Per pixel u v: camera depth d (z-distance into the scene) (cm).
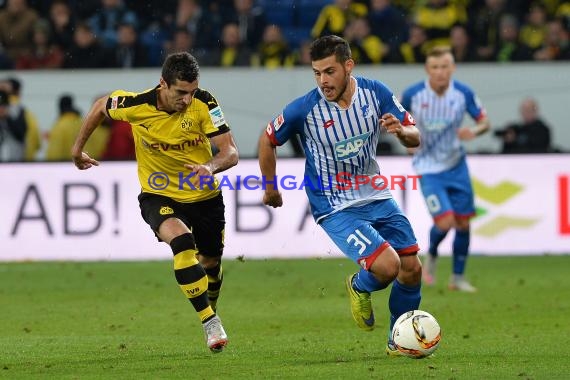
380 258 1991
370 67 4500
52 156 4422
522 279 3581
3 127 4425
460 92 3375
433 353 2145
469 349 2247
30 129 4469
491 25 4769
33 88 4478
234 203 4175
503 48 4697
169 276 3725
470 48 4725
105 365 2072
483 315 2806
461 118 3372
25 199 4184
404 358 2127
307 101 2048
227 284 3516
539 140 4416
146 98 2117
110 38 4778
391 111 2055
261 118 4522
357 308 2089
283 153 4434
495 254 4247
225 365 2061
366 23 4638
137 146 2180
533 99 4500
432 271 3497
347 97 2039
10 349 2292
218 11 4797
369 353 2206
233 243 4188
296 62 4722
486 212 4241
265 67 4584
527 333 2488
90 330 2595
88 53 4644
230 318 2786
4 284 3538
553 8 4888
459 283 3366
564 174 4216
